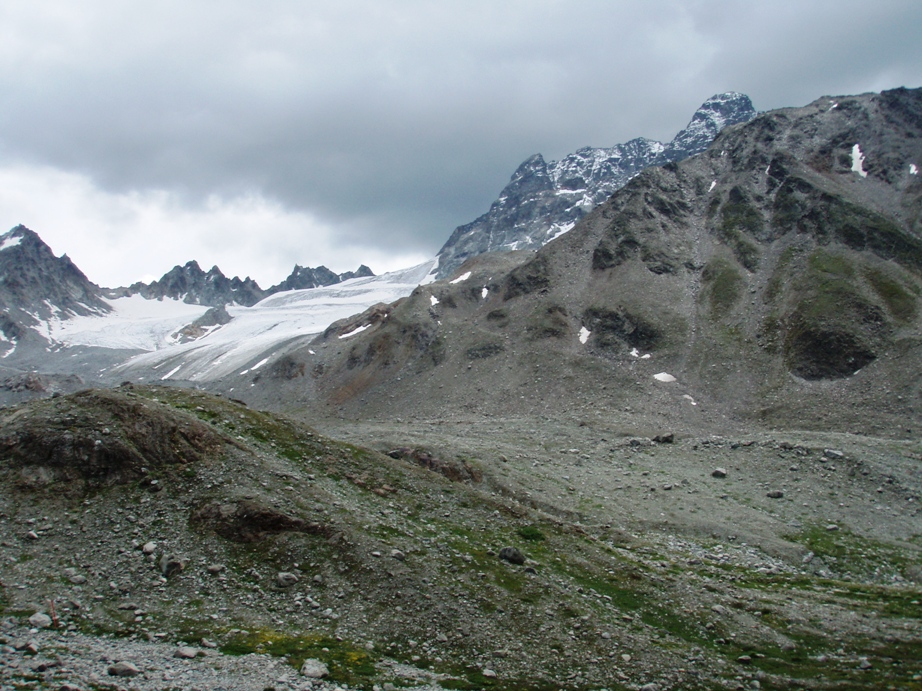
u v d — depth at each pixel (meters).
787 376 116.56
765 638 35.41
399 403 146.50
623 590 39.22
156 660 27.58
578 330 149.50
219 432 48.12
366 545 37.84
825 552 57.91
